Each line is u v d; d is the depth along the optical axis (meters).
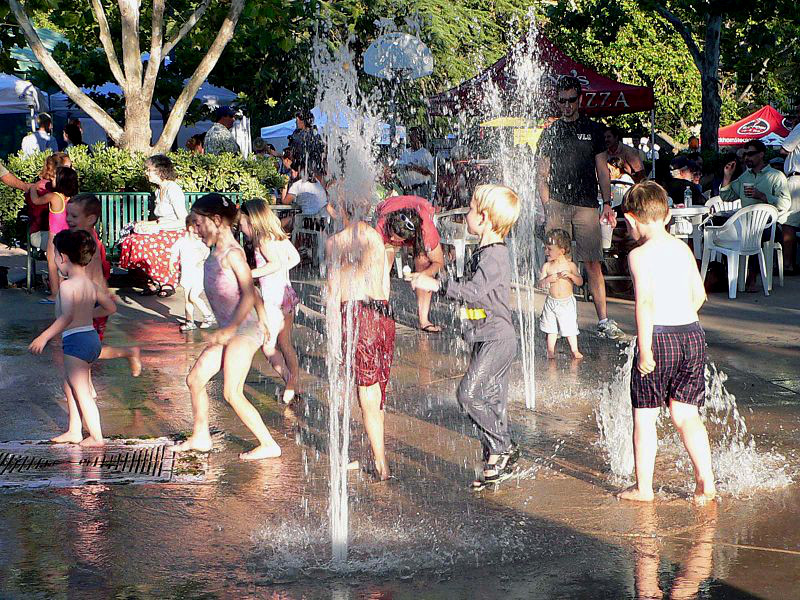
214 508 5.07
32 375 8.15
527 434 6.43
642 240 5.12
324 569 4.30
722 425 6.53
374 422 5.50
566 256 8.64
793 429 6.42
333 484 4.54
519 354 8.98
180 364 8.59
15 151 24.52
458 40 24.91
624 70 32.28
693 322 5.05
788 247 13.73
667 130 34.56
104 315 6.27
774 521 4.80
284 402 7.30
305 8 19.23
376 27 22.64
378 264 5.39
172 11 20.36
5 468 5.70
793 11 21.39
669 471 5.61
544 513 4.98
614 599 3.96
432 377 8.09
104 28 14.87
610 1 29.97
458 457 5.96
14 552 4.49
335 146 5.82
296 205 14.33
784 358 8.55
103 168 14.06
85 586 4.12
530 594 4.02
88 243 6.16
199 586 4.12
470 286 5.28
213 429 6.59
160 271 12.62
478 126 15.61
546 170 9.59
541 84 14.59
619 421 6.57
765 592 4.01
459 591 4.06
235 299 5.78
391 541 4.62
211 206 5.70
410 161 13.83
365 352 5.38
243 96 22.94
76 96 14.80
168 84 20.88
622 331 9.98
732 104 37.12
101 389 7.69
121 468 5.71
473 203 5.45
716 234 12.09
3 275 13.13
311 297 12.39
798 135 14.38
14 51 21.12
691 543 4.55
